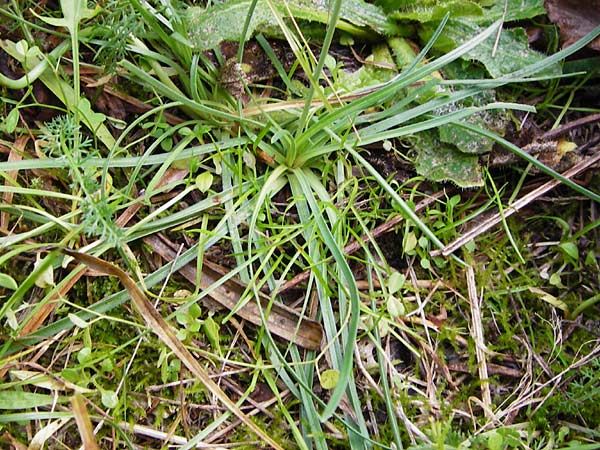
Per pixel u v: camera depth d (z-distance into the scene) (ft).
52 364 0.82
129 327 0.85
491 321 0.94
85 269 0.83
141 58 0.90
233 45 0.94
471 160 0.94
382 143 0.95
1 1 0.89
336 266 0.89
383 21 0.97
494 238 0.98
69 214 0.81
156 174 0.84
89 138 0.86
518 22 1.03
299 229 0.89
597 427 0.89
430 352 0.90
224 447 0.82
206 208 0.87
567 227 0.98
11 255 0.77
